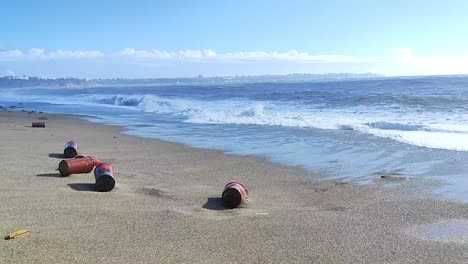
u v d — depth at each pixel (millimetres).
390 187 6199
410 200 5516
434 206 5219
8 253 3498
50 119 17266
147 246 3812
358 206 5301
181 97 29109
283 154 8875
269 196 5840
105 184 5629
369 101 19062
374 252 3803
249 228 4395
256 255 3695
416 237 4180
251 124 14125
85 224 4301
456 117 13078
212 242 3980
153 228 4293
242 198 5262
